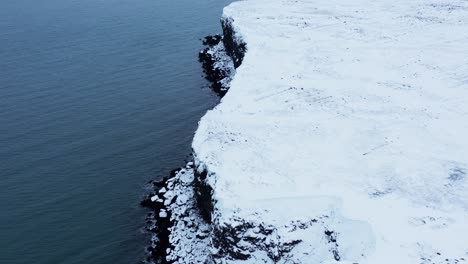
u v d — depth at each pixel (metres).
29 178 34.16
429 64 35.88
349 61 37.44
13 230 28.75
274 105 30.77
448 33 42.75
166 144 38.31
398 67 35.84
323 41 42.62
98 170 34.97
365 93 31.72
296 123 28.28
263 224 20.41
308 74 35.28
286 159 24.59
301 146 25.77
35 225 29.19
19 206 31.03
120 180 33.69
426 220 19.69
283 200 21.33
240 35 46.34
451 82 32.62
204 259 24.66
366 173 23.17
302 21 49.97
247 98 31.92
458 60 36.19
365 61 37.31
